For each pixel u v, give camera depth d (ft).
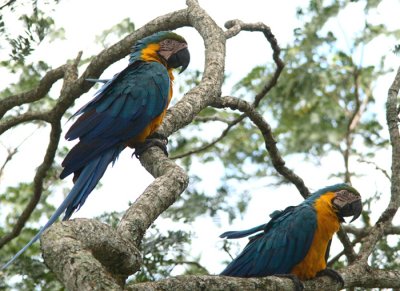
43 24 36.24
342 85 53.78
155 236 38.04
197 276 20.75
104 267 15.56
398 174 33.04
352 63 52.34
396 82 34.99
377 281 30.55
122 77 31.30
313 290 32.04
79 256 15.29
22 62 43.73
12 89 45.88
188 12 38.91
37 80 45.62
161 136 30.55
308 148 52.37
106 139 29.25
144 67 31.83
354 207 33.76
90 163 28.48
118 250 16.58
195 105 31.96
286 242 33.09
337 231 34.24
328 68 52.54
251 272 33.76
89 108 30.32
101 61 39.88
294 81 52.19
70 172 28.27
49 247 15.66
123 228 19.97
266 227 34.32
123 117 29.73
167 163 27.09
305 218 33.19
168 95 31.19
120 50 39.70
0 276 39.96
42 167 41.96
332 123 53.26
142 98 30.32
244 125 52.42
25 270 39.83
